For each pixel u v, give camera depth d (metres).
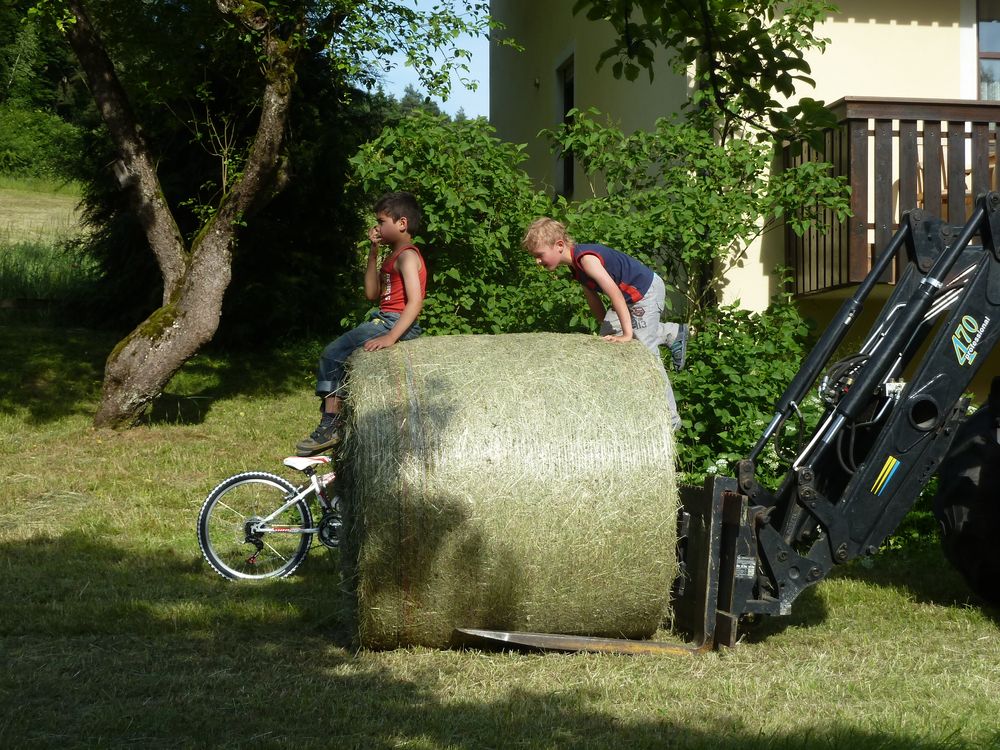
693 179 9.15
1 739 3.58
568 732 3.67
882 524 4.80
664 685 4.20
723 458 7.64
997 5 11.08
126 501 8.34
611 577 4.63
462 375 4.68
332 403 6.07
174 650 4.73
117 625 5.10
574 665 4.50
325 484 6.32
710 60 5.79
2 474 9.22
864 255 9.34
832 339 5.01
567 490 4.55
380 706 3.95
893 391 4.94
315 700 4.00
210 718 3.82
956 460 5.67
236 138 15.93
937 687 4.20
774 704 3.99
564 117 16.09
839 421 4.80
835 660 4.60
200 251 11.03
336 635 5.03
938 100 9.41
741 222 9.03
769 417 7.88
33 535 7.25
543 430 4.58
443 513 4.48
